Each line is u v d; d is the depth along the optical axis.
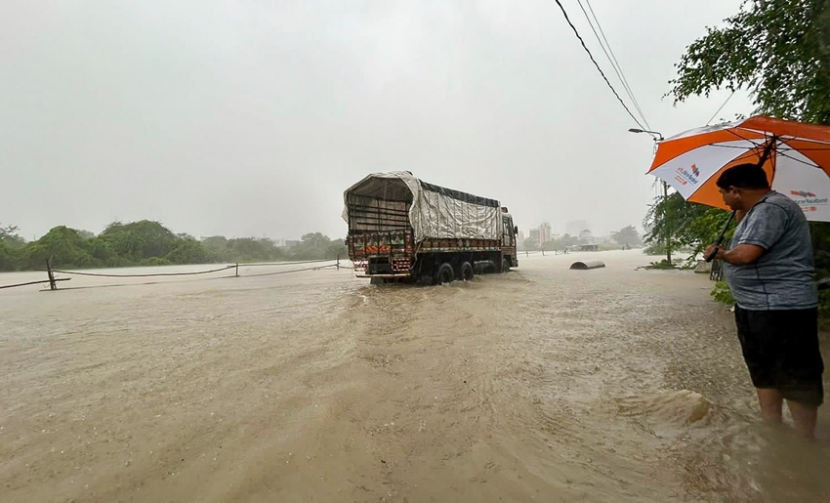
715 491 2.25
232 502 2.19
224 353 5.17
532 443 2.79
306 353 5.11
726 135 3.31
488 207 17.48
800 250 2.61
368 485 2.34
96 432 3.03
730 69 7.72
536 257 46.41
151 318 8.00
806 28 6.30
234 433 2.97
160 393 3.81
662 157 3.86
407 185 12.42
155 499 2.23
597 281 14.58
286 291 12.70
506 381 4.03
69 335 6.50
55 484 2.37
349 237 13.75
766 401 2.84
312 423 3.09
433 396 3.66
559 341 5.64
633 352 5.07
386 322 7.06
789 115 6.91
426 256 13.15
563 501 2.18
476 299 9.90
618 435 2.90
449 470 2.48
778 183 3.57
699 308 8.38
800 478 2.34
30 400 3.69
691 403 3.31
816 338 2.61
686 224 12.95
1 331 6.91
